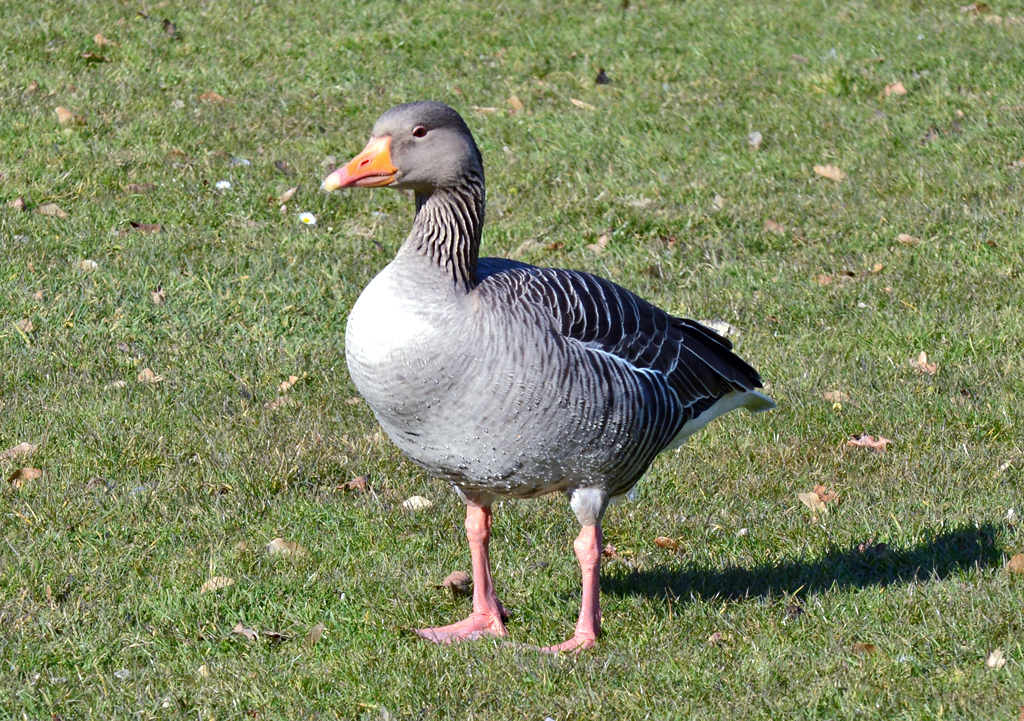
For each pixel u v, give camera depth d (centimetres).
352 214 1655
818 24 2389
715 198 1697
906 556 963
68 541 968
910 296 1422
